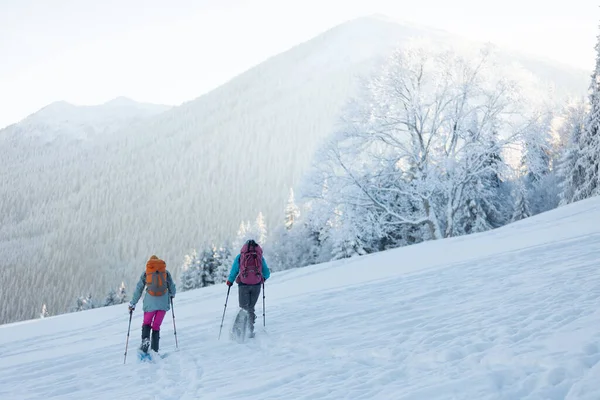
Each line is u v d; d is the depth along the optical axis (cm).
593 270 856
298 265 4531
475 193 3147
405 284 1116
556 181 4197
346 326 775
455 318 690
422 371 468
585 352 409
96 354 839
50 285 18062
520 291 794
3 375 739
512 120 2770
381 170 2892
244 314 811
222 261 5603
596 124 3400
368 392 425
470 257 1450
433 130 2814
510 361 427
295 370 556
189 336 894
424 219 2791
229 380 561
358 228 2891
